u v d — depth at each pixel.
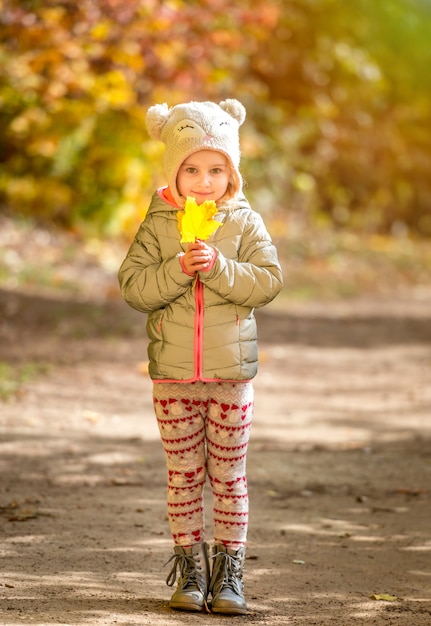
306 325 14.75
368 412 9.41
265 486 6.86
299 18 27.77
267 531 5.80
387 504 6.50
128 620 4.21
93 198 19.02
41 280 15.38
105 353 11.54
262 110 25.84
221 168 4.46
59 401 9.23
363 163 28.92
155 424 8.57
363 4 30.03
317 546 5.53
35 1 14.28
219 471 4.47
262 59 25.27
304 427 8.73
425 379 11.07
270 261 4.45
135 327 13.22
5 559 5.04
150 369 4.46
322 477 7.14
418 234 29.69
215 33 15.80
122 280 4.46
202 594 4.43
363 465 7.52
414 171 30.30
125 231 18.98
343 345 13.21
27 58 14.70
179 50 15.20
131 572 4.94
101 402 9.30
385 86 29.08
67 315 13.52
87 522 5.82
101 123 18.28
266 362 11.81
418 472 7.35
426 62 30.91
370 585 4.88
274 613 4.42
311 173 27.58
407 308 17.16
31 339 11.96
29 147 17.66
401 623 4.32
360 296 18.33
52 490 6.52
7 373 10.02
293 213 25.77
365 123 28.72
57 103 15.92
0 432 8.01
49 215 18.81
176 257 4.29
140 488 6.64
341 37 28.78
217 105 4.62
